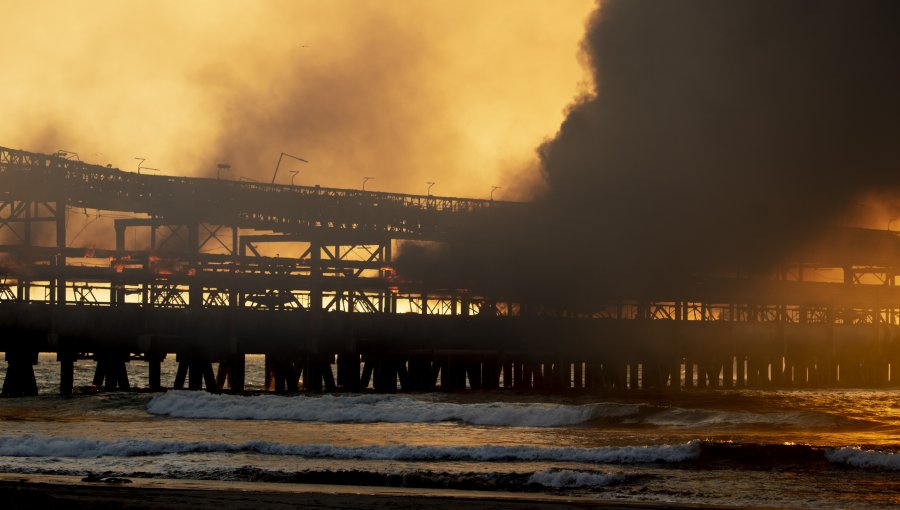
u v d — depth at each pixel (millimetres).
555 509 38250
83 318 98375
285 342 109000
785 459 50656
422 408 75438
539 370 126062
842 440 61250
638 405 74625
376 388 114625
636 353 135750
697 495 42375
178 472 45906
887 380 162500
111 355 101125
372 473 45250
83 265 103938
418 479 44594
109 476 44562
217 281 108875
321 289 115062
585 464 50219
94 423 69562
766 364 148875
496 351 122438
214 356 104125
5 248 100062
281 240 126562
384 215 126500
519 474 45531
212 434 62406
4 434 59406
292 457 51812
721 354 143750
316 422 72500
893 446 57938
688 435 64000
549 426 70812
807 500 41469
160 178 113500
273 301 112375
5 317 95188
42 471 46125
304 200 121188
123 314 100500
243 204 117312
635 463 50594
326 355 111125
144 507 36594
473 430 66750
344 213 123812
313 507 37438
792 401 100438
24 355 96688
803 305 160750
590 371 131500
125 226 119500
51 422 70188
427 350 117062
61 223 105000
